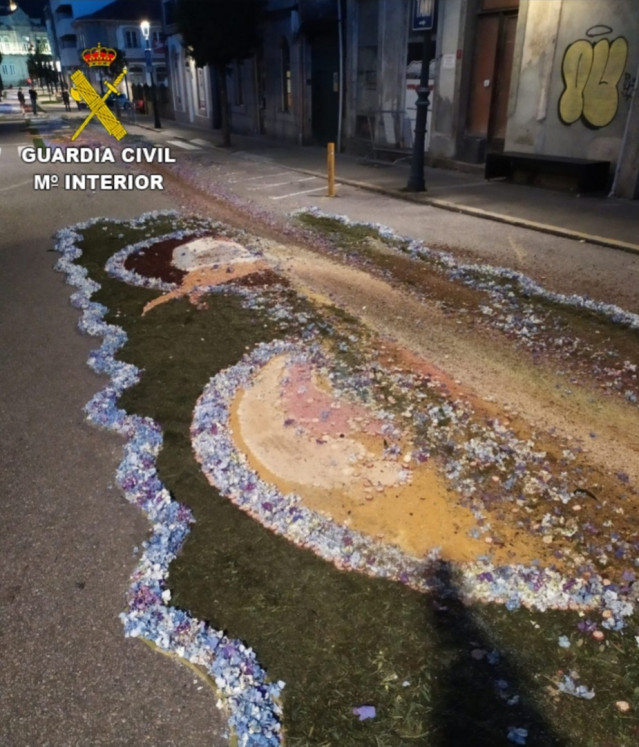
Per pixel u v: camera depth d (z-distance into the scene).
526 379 5.00
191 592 3.03
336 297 6.84
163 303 6.77
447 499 3.62
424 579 3.07
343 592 3.01
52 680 2.63
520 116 13.00
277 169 16.70
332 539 3.33
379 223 10.05
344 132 19.25
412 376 5.04
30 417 4.63
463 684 2.56
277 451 4.08
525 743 2.33
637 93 10.45
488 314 6.29
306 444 4.15
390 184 13.34
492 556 3.21
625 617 2.86
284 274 7.58
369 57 17.39
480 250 8.39
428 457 3.99
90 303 6.85
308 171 15.87
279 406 4.62
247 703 2.48
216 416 4.48
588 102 11.56
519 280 7.08
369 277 7.48
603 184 11.55
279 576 3.11
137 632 2.82
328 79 19.97
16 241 9.68
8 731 2.44
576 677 2.58
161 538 3.34
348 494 3.67
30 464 4.07
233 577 3.11
